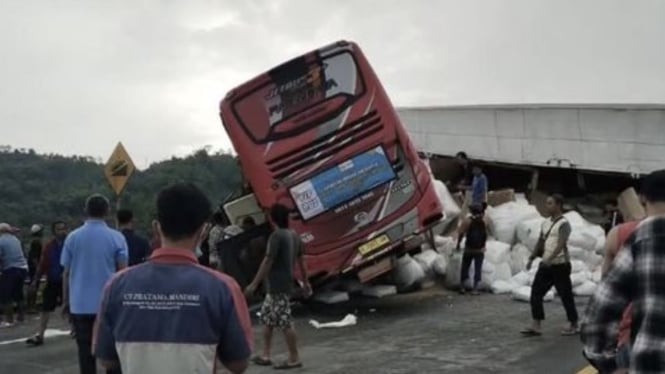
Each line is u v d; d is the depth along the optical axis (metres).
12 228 15.28
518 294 14.15
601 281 3.82
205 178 25.84
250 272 12.87
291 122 12.60
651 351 3.49
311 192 12.56
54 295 12.06
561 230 10.55
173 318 3.23
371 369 8.91
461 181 21.80
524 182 22.72
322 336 11.41
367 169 12.65
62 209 27.73
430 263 15.85
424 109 22.98
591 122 20.69
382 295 14.96
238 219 15.31
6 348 11.73
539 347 9.83
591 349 3.76
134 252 9.86
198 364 3.22
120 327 3.27
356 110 12.66
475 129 22.36
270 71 12.60
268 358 9.27
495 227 16.94
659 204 3.82
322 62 12.65
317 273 12.57
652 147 19.86
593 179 21.75
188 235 3.41
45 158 32.38
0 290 14.75
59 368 10.09
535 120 21.52
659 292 3.56
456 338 10.73
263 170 12.54
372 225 12.67
